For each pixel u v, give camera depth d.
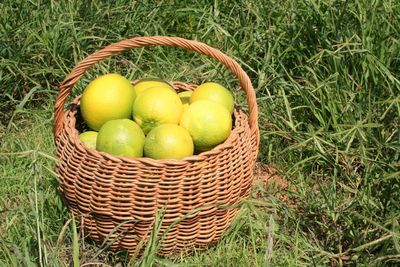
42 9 4.01
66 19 4.01
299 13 3.81
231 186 2.64
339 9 3.69
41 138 3.47
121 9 4.14
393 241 2.61
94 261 2.68
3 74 3.78
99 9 4.04
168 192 2.51
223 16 4.15
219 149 2.54
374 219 2.81
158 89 2.76
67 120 2.77
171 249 2.67
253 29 3.93
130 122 2.66
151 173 2.47
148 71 3.98
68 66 3.90
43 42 3.77
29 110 3.74
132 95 2.81
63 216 2.82
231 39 3.88
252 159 2.77
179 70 3.94
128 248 2.65
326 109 3.46
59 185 2.75
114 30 4.04
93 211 2.58
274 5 4.00
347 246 2.82
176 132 2.59
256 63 3.82
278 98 3.61
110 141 2.58
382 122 3.31
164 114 2.70
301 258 2.77
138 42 2.72
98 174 2.51
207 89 2.88
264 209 3.02
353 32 3.60
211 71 3.80
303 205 3.01
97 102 2.74
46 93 3.84
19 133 3.58
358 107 3.27
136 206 2.53
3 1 3.96
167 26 4.17
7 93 3.76
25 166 3.27
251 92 2.75
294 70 3.75
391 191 2.88
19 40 3.86
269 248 2.46
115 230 2.57
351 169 3.15
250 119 2.77
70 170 2.60
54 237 2.77
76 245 2.43
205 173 2.53
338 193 3.14
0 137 3.53
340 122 3.39
